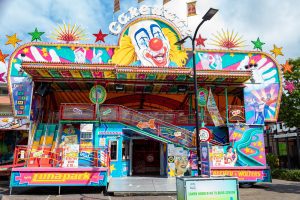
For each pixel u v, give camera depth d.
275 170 23.45
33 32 19.39
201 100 19.36
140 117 17.95
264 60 20.47
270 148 35.03
